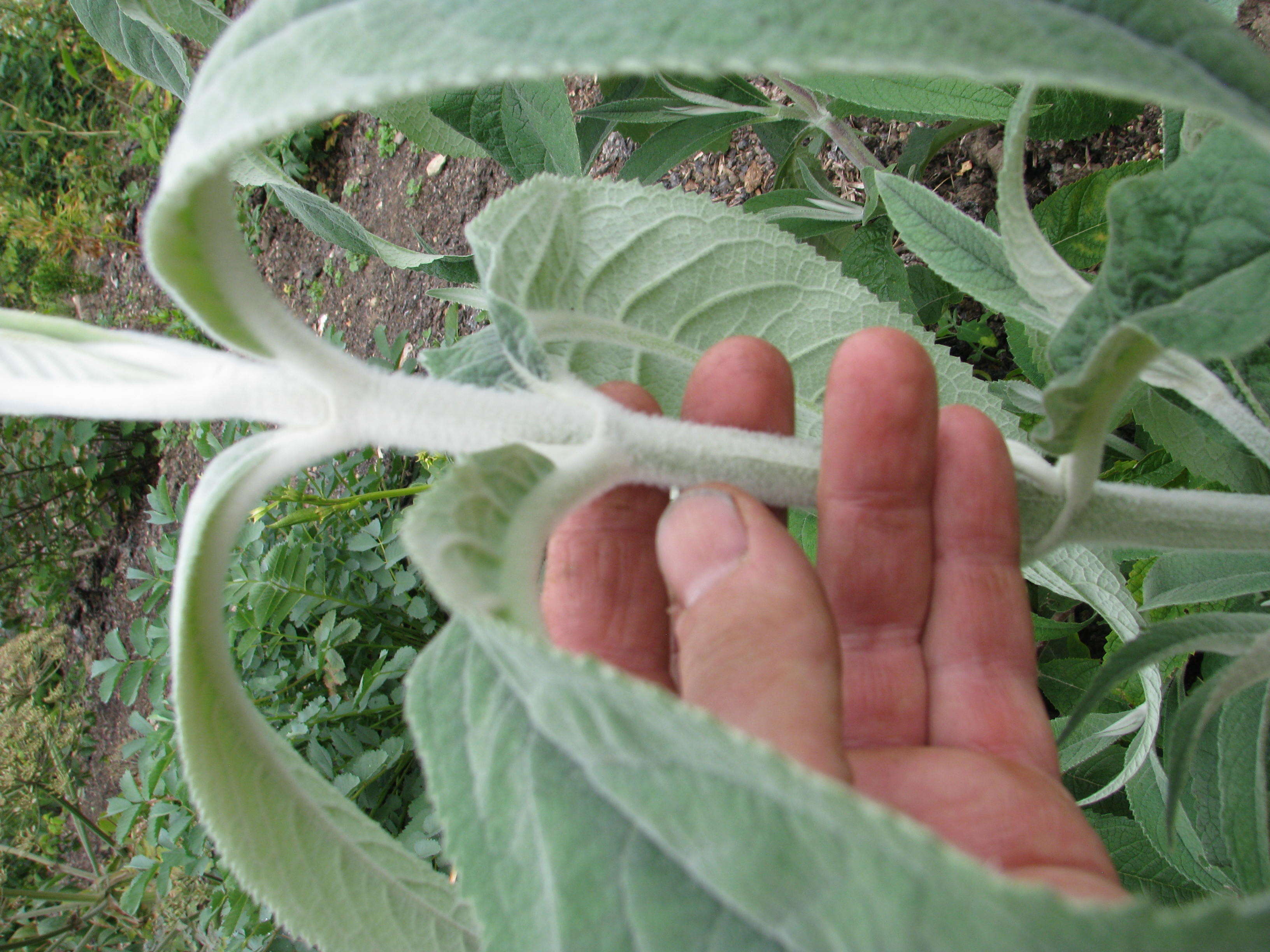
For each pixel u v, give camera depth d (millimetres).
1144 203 134
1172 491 181
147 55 308
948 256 217
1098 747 250
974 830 149
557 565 209
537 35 92
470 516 126
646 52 87
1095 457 163
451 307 566
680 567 162
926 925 73
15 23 1183
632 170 352
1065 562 226
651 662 205
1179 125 202
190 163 108
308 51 102
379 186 721
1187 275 134
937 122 308
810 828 79
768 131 382
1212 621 164
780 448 185
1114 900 131
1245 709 176
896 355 187
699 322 217
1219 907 65
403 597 477
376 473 506
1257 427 178
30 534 1037
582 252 204
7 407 162
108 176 1129
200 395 159
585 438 165
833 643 147
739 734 74
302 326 152
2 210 1166
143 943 631
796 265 213
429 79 93
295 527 479
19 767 800
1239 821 171
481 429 162
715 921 98
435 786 119
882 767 163
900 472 188
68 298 1206
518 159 303
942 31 86
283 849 155
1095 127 276
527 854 112
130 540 1022
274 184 284
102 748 953
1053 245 275
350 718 445
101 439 1014
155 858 537
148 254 125
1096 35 93
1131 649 164
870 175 311
